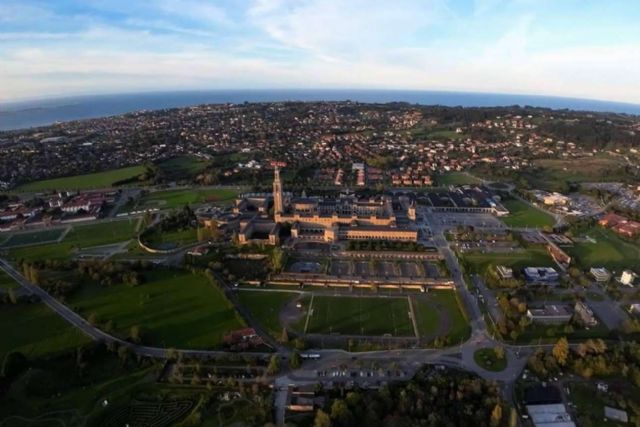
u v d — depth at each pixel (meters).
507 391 170.62
